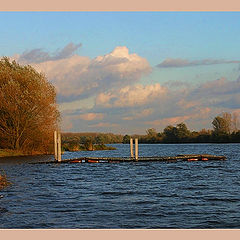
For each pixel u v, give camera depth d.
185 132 191.00
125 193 27.61
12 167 49.97
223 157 63.44
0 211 21.00
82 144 124.69
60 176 39.69
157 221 19.00
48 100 72.19
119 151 117.94
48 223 18.55
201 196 26.20
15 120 71.69
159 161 60.00
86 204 23.09
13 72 71.56
